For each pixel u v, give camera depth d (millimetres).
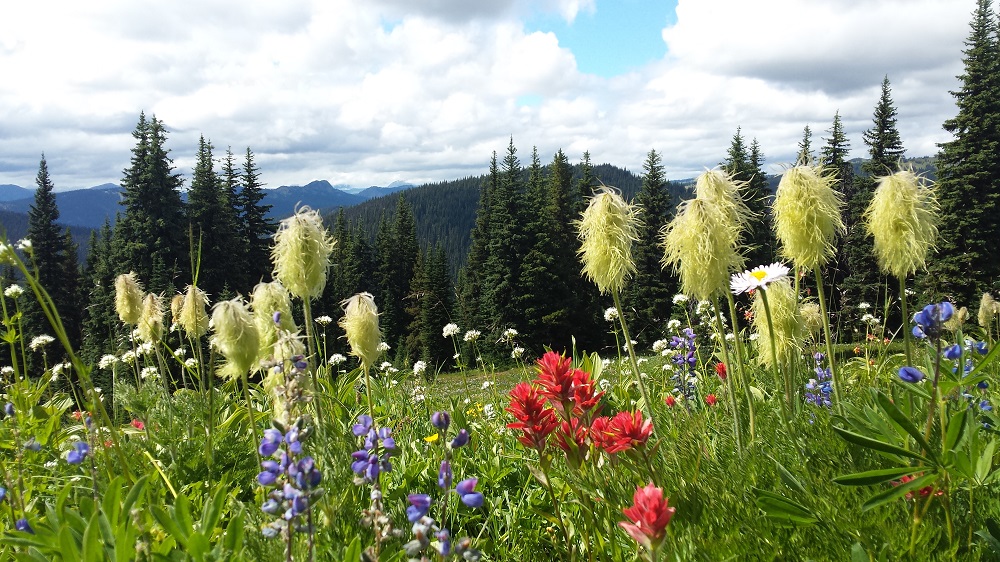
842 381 4301
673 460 2725
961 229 24656
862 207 16297
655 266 37812
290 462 1711
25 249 2385
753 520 2125
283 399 2021
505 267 45594
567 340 45531
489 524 3160
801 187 3178
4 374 5160
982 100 25328
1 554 2016
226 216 44406
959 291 23969
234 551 1910
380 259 72562
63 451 3709
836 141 31281
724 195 3311
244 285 41781
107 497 2025
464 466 3588
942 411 1936
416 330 49438
